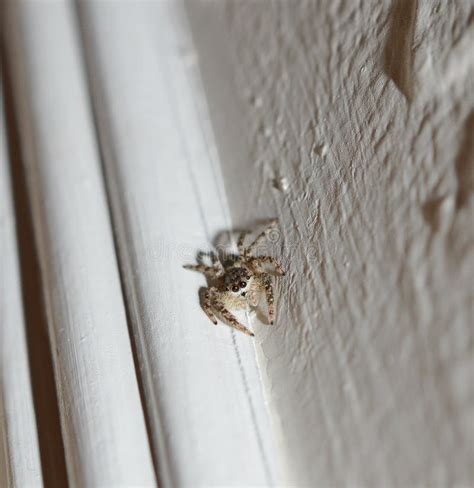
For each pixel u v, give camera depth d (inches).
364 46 5.5
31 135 6.4
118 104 6.2
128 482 5.2
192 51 6.6
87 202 6.0
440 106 4.9
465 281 4.6
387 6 5.4
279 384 5.2
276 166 5.7
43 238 6.0
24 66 6.7
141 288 5.5
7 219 6.4
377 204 5.0
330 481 4.9
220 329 5.4
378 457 4.8
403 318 4.8
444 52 4.9
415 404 4.7
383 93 5.2
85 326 5.6
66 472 5.4
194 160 6.1
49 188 6.1
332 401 5.0
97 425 5.3
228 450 5.1
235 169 6.0
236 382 5.3
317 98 5.7
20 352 5.9
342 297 5.1
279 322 5.3
